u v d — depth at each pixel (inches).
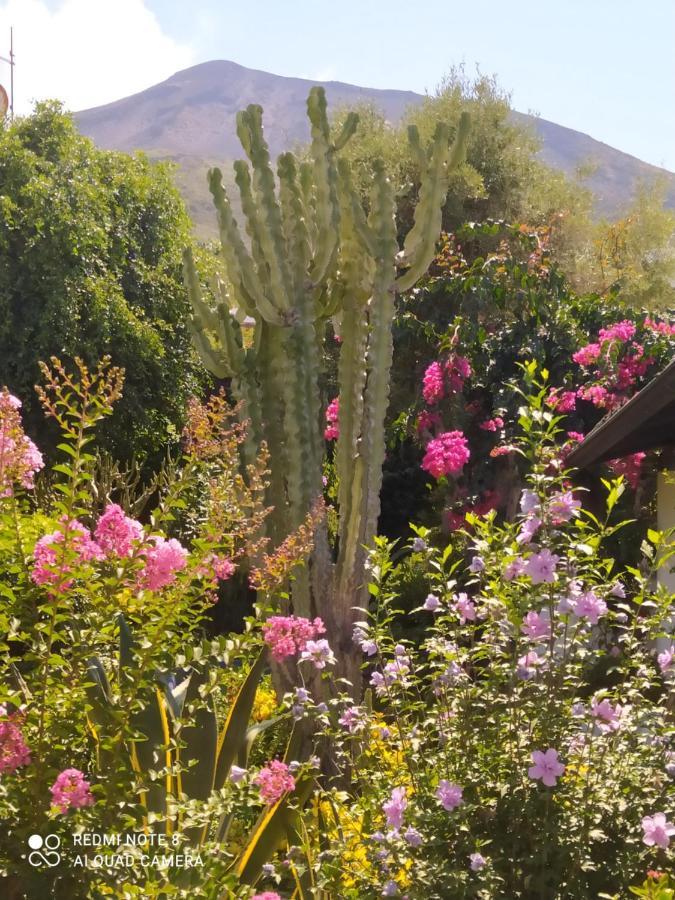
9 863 101.3
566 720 132.4
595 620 132.2
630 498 350.6
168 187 631.2
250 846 146.8
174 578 122.0
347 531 264.1
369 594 258.7
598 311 439.2
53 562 110.6
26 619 114.3
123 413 555.8
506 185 752.3
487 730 136.3
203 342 261.7
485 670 141.1
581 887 123.0
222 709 183.8
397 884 121.5
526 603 131.8
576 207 798.5
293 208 260.5
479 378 421.7
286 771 118.6
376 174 265.6
